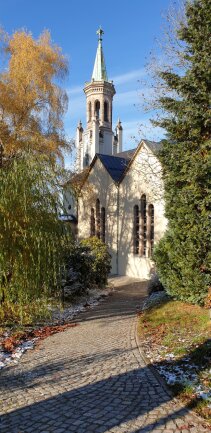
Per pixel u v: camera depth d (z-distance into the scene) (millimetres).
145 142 24297
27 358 7242
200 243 9727
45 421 4598
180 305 11031
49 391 5516
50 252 10172
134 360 6777
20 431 4367
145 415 4645
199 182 9219
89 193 27359
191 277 10125
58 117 21688
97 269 19156
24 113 20438
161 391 5348
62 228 10664
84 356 7195
